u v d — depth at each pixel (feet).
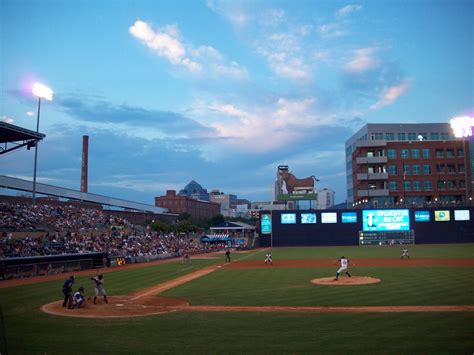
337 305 75.25
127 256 201.26
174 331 58.29
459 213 324.80
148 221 389.19
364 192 365.81
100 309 76.33
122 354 47.78
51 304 82.23
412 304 74.59
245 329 58.59
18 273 135.03
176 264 186.29
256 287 101.19
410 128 391.65
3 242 166.71
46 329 60.49
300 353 46.93
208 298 86.48
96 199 354.33
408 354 45.68
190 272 146.10
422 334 53.72
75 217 254.27
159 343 52.16
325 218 336.70
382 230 328.90
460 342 49.85
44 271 145.18
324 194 538.06
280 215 342.44
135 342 52.75
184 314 70.38
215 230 442.50
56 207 255.50
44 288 107.24
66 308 77.66
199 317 67.62
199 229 443.32
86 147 372.79
